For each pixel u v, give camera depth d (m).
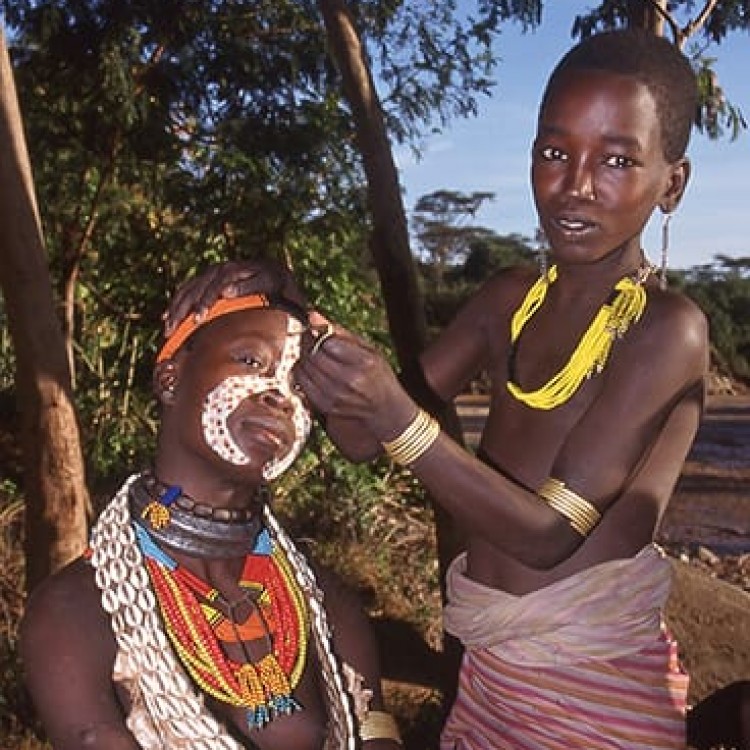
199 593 1.91
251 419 1.90
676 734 2.44
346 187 10.14
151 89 10.02
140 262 10.50
